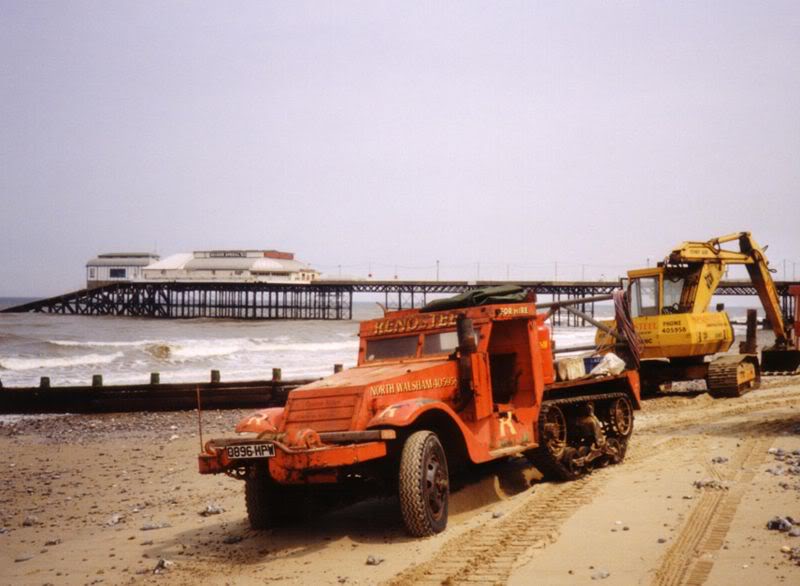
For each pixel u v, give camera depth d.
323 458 7.83
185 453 17.78
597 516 8.61
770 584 6.20
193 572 7.73
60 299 112.25
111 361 44.16
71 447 19.84
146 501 12.14
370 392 8.52
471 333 9.43
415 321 10.16
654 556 7.09
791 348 23.59
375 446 8.01
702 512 8.46
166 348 49.34
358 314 174.38
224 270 116.94
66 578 7.91
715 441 13.20
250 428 8.62
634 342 13.36
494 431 9.71
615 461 11.86
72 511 11.88
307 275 118.81
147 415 27.05
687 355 21.30
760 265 23.70
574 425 11.41
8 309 112.38
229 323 100.94
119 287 111.62
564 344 52.06
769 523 7.74
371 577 7.07
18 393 27.98
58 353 48.31
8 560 8.91
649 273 22.17
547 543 7.70
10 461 17.73
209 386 28.09
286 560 7.87
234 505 11.16
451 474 10.60
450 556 7.50
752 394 22.20
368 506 10.23
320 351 55.28
